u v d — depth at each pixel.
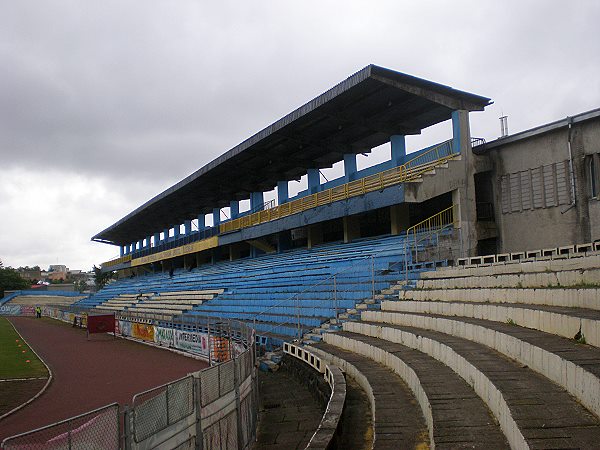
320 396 11.99
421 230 22.62
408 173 22.83
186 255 52.94
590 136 17.91
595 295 8.41
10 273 106.44
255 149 31.34
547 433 4.64
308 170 33.44
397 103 23.34
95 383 16.89
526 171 20.11
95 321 33.44
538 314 8.65
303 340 17.03
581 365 5.60
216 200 46.28
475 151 21.98
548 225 19.14
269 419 11.34
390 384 9.36
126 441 5.72
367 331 14.73
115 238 74.94
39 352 25.95
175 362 20.69
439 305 13.34
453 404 6.66
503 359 7.90
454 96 21.50
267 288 27.53
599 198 17.44
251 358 10.89
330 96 22.69
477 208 21.50
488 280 13.38
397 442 6.21
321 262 26.44
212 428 7.90
